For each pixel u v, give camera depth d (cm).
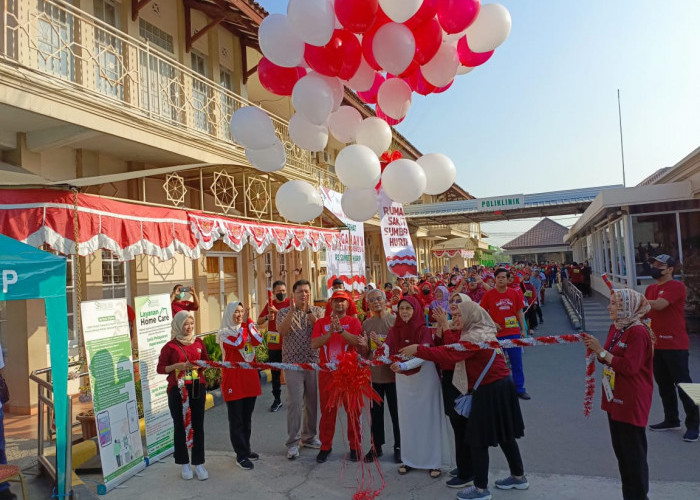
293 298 567
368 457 516
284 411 731
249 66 1447
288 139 1377
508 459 419
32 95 651
